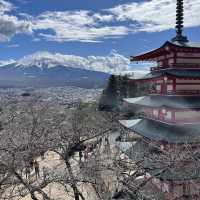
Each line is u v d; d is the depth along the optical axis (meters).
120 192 16.66
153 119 32.81
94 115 43.16
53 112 29.39
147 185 20.62
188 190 22.20
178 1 31.92
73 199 23.44
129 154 23.86
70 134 23.53
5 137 17.17
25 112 22.02
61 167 22.36
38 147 17.83
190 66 30.03
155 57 34.38
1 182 15.45
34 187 15.88
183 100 28.83
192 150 21.55
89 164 18.28
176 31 32.06
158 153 25.62
